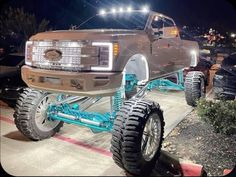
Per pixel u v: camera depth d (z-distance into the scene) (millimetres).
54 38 4184
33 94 4883
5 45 19078
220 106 5770
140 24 5574
